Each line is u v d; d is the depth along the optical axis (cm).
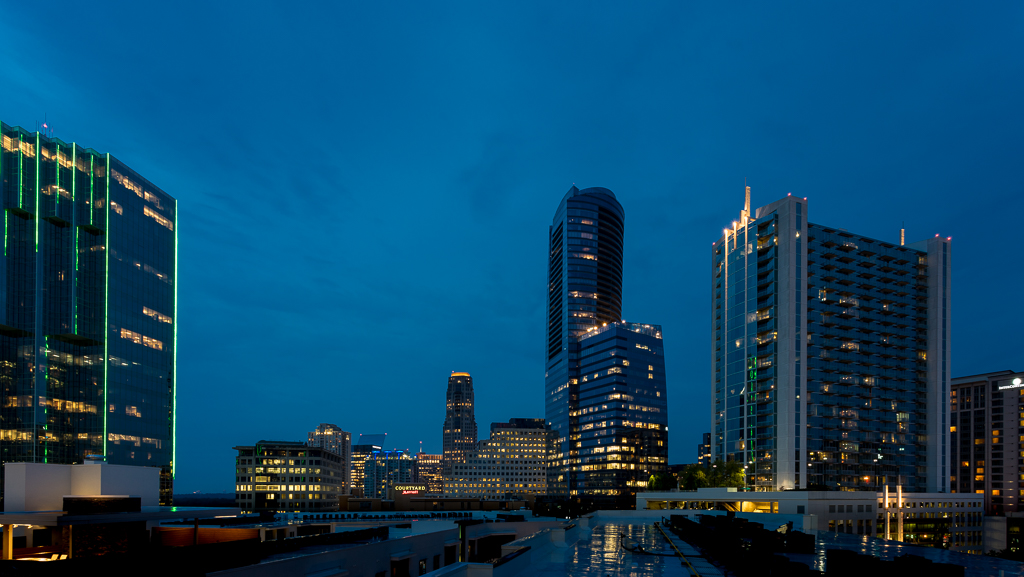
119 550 5622
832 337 14462
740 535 3475
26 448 15662
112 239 17412
